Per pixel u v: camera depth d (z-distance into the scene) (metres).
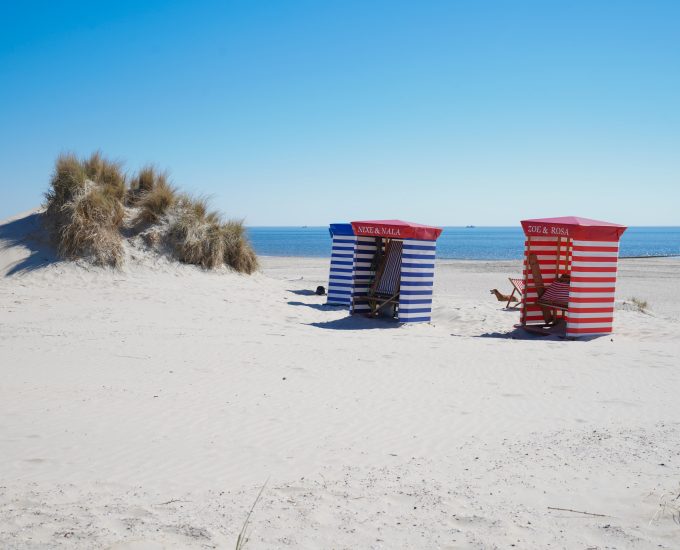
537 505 3.94
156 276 17.47
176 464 4.83
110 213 18.27
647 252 73.62
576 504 3.93
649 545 3.34
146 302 14.54
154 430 5.67
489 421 6.06
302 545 3.43
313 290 18.81
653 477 4.34
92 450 5.11
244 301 15.45
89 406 6.36
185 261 18.61
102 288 15.95
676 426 5.68
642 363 8.91
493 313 14.55
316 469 4.74
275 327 12.14
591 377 8.02
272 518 3.80
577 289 11.79
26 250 17.83
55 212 18.42
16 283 16.14
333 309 15.23
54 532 3.55
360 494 4.19
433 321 14.18
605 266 11.99
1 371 7.75
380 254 14.50
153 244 18.53
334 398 6.89
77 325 11.46
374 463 4.88
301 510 3.92
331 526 3.68
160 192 19.44
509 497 4.09
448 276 28.91
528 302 13.16
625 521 3.64
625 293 22.00
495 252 69.94
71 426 5.70
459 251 73.19
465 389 7.38
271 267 34.47
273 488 4.34
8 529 3.58
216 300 15.30
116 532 3.56
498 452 5.09
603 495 4.05
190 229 18.88
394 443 5.39
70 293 15.29
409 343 10.62
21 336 10.22
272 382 7.57
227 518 3.80
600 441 5.25
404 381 7.75
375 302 14.16
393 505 3.99
